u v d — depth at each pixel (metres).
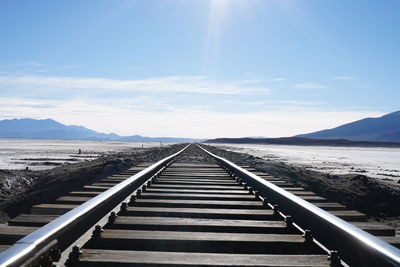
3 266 2.10
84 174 14.34
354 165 31.91
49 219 4.27
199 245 3.78
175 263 3.06
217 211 5.30
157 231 4.05
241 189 8.14
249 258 3.26
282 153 57.00
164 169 12.66
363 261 3.04
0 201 11.96
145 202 5.98
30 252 2.45
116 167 16.05
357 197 11.77
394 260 2.47
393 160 45.78
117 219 4.64
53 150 53.31
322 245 3.72
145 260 3.14
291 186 8.56
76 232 3.93
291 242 3.82
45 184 13.45
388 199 11.53
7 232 3.53
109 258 3.17
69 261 3.06
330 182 13.66
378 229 4.22
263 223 4.60
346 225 3.37
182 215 5.21
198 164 16.06
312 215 4.21
